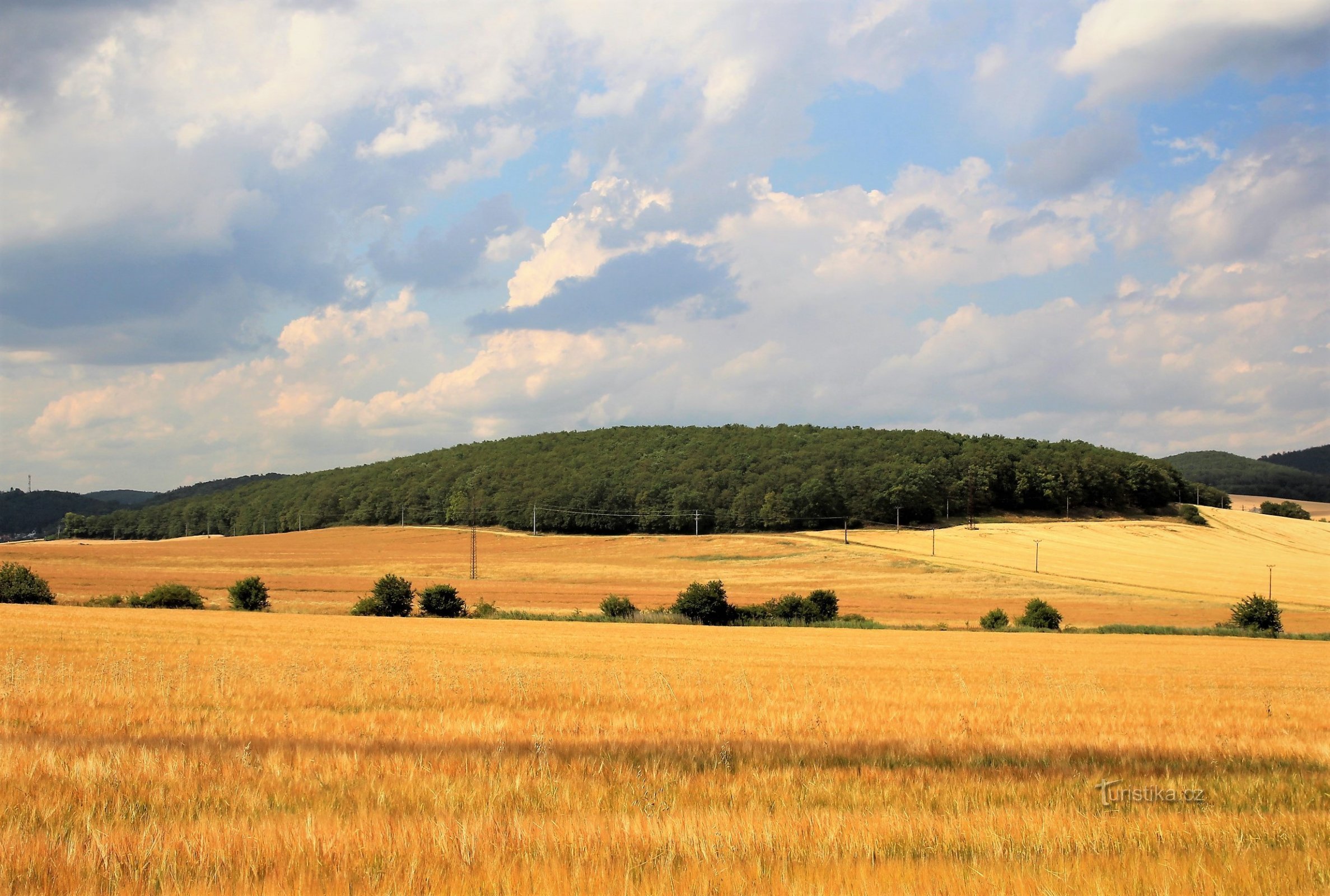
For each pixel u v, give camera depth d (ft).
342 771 36.29
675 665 102.27
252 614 190.08
